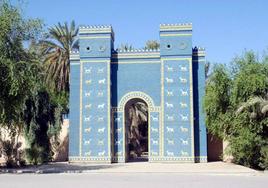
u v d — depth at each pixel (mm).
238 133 28375
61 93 43031
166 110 31375
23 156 31469
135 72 32406
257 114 27078
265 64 29062
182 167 26578
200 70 32188
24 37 24625
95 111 31703
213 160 33906
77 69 32656
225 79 30016
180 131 31062
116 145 31875
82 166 28328
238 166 27359
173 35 31922
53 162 33375
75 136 31844
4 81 23359
